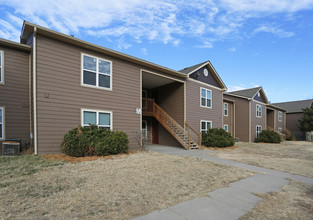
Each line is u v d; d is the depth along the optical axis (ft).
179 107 42.04
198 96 44.52
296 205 10.90
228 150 36.60
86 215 8.68
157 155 25.86
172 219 8.67
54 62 23.11
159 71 36.17
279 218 9.21
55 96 22.98
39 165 17.19
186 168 18.98
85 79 25.88
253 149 40.19
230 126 66.18
